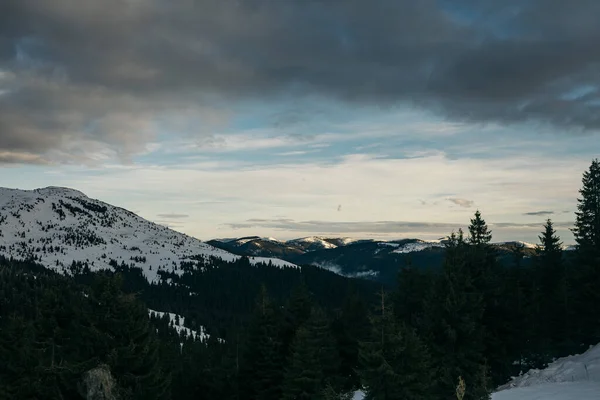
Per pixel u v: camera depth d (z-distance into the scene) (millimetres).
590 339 45000
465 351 31859
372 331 25703
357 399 35625
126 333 29359
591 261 44562
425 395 25984
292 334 44719
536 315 43844
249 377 43875
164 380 31734
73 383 27094
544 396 26500
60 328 36625
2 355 36000
